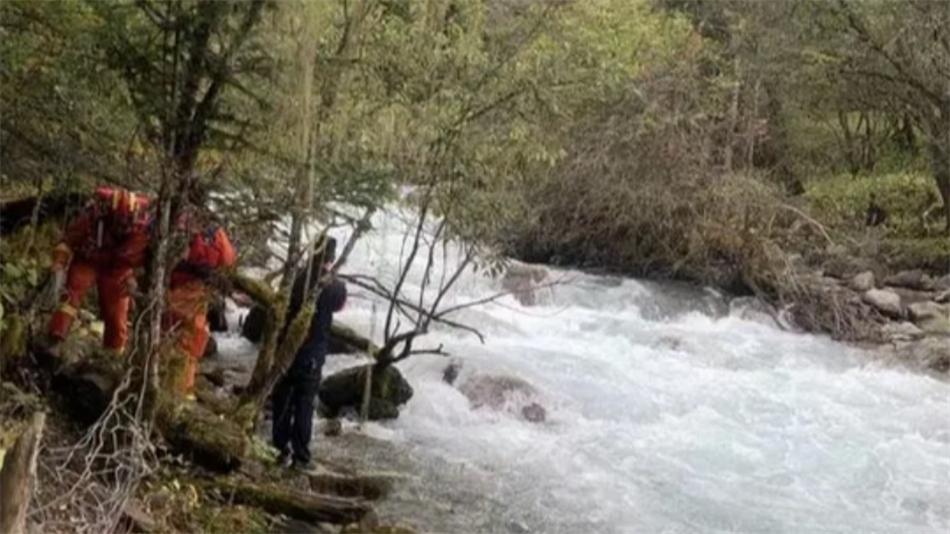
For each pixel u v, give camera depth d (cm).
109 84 547
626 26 1348
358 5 662
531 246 1609
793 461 918
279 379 724
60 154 589
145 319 596
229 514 608
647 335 1303
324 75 635
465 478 803
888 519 802
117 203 645
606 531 736
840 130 2073
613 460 884
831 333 1420
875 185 1922
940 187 1780
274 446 739
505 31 833
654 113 1506
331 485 723
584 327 1312
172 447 634
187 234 601
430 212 905
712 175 1556
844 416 1061
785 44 1742
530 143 845
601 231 1595
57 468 509
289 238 698
